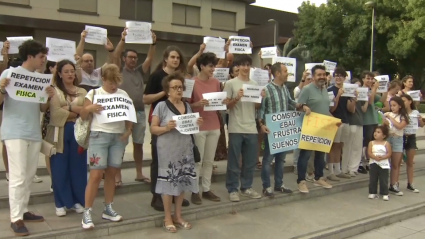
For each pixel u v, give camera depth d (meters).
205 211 5.01
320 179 6.46
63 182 4.50
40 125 4.27
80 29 21.17
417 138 12.02
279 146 5.62
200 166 5.62
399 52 22.56
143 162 6.92
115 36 22.70
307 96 5.93
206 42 5.74
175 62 4.89
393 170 6.55
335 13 26.20
